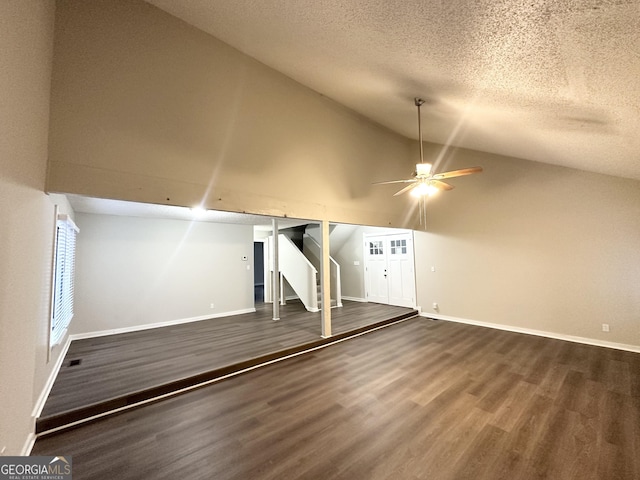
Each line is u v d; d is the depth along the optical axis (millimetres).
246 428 2248
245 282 6703
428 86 2926
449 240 5938
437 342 4469
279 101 4043
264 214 3807
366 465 1832
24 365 1854
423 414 2424
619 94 1896
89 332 4656
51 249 2607
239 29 3125
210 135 3318
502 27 1592
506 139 3895
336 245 8633
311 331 4840
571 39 1505
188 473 1778
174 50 3084
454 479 1713
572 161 4020
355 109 5078
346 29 2354
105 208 4055
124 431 2221
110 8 2705
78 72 2488
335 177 4809
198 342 4273
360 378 3170
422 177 3754
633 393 2756
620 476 1728
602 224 4227
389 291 7285
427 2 1619
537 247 4812
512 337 4699
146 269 5297
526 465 1826
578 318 4406
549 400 2643
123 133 2695
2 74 1399
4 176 1460
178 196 3029
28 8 1759
